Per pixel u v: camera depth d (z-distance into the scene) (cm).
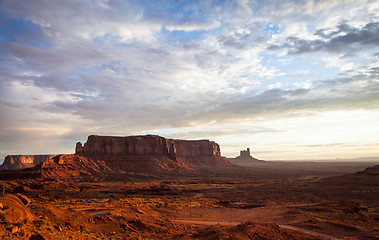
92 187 9406
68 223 2367
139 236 2373
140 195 8031
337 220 4216
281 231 3084
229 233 2667
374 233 3331
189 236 2686
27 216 1831
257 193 8469
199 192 9206
